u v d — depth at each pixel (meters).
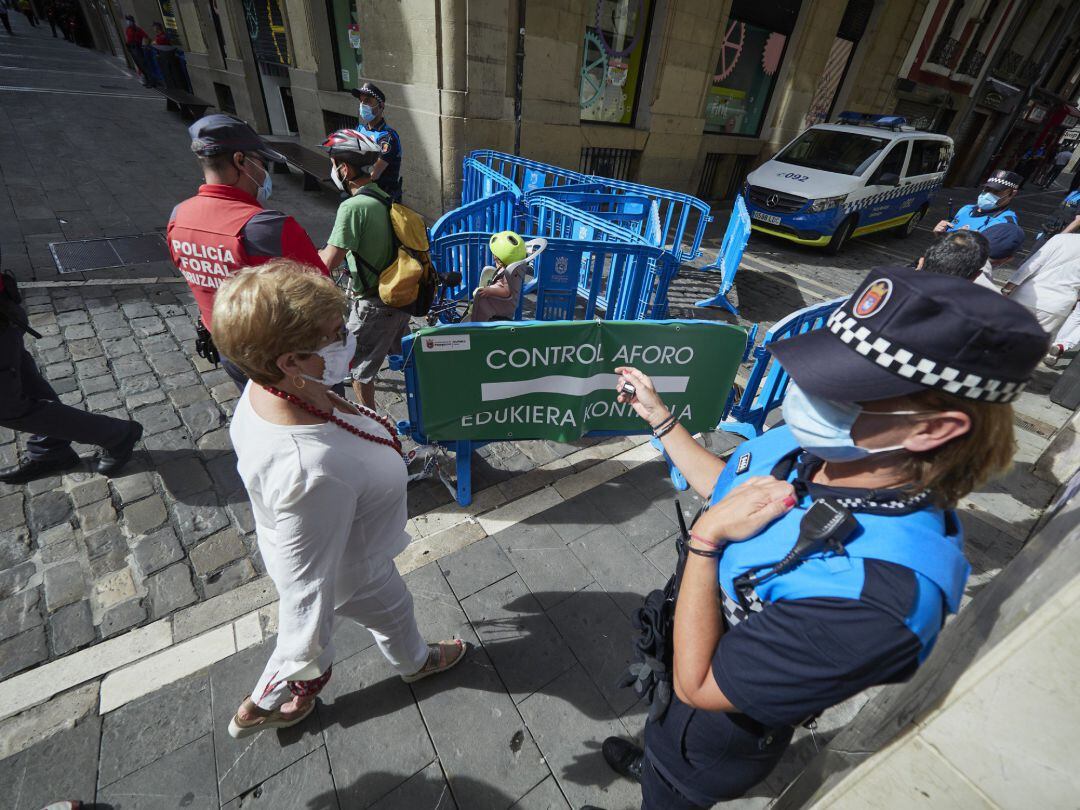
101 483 2.82
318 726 1.90
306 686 1.69
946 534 0.78
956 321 0.62
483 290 3.49
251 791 1.73
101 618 2.19
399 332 3.14
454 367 2.34
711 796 1.11
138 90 15.20
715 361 2.64
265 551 1.27
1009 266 9.45
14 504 2.66
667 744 1.11
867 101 13.97
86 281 4.84
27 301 4.41
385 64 7.48
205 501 2.77
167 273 5.14
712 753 1.02
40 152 8.48
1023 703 0.69
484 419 2.55
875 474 0.79
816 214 7.75
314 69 9.12
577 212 4.95
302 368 1.03
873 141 8.30
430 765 1.84
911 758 0.81
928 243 10.48
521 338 2.34
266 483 1.05
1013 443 0.70
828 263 8.19
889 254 9.21
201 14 11.64
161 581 2.36
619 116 9.41
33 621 2.16
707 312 5.86
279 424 1.06
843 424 0.76
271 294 0.93
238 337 0.93
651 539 2.81
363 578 1.41
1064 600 0.64
